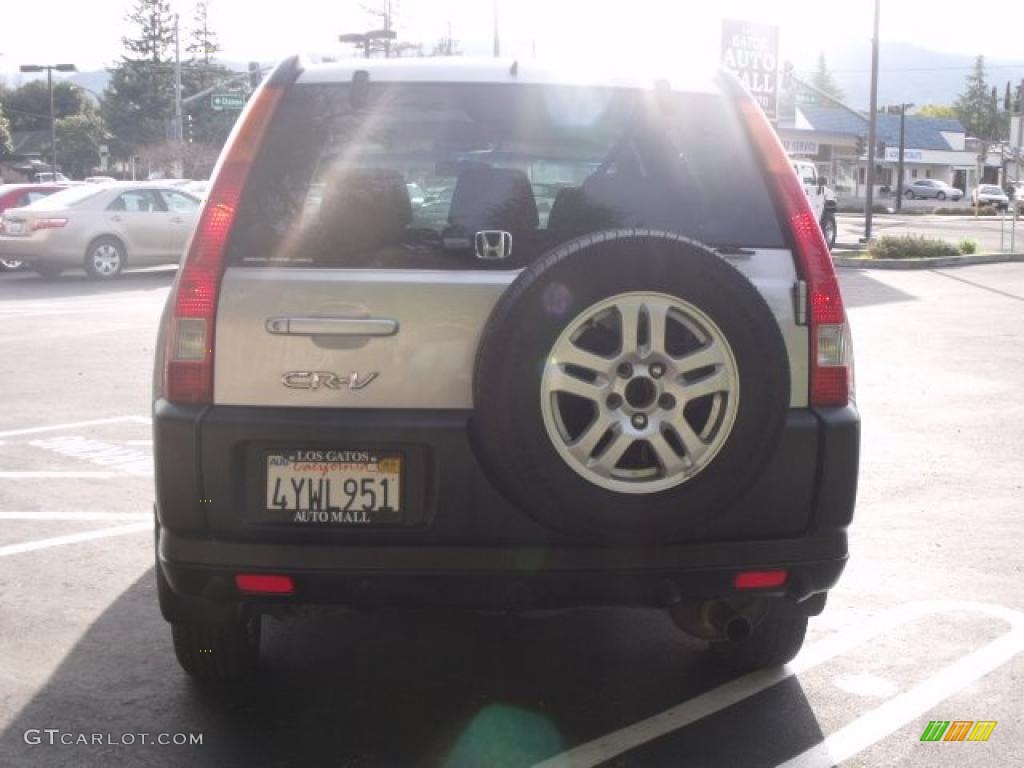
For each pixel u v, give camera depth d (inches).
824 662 183.6
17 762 149.2
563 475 132.2
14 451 328.5
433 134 158.2
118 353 506.3
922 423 364.8
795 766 149.5
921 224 1824.6
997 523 259.4
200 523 139.6
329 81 155.5
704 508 135.0
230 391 140.1
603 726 160.9
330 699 169.3
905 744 155.8
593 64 164.1
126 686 173.2
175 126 2128.4
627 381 133.0
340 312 139.6
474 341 139.6
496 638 193.9
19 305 692.1
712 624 151.8
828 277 147.0
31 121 4542.3
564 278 130.6
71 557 235.3
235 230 143.3
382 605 140.3
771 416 135.0
